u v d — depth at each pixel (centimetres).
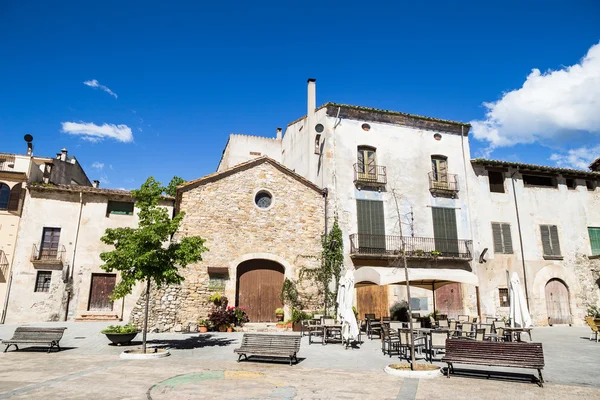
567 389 740
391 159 2152
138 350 1114
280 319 1770
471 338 1245
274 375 859
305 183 1977
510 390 731
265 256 1825
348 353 1166
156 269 1166
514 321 1409
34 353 1103
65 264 1923
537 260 2194
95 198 2033
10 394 675
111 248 1994
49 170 2300
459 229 2156
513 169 2298
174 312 1642
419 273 1410
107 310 1947
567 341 1441
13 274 1867
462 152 2283
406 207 2106
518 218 2236
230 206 1836
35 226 1936
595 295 2220
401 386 761
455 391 723
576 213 2331
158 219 1202
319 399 670
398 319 1892
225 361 1021
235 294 1750
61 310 1884
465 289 2055
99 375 834
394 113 2203
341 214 1995
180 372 877
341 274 1895
